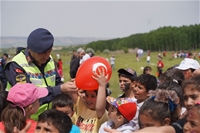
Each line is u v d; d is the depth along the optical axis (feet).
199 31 414.82
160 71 74.33
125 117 13.28
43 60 15.79
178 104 11.37
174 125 9.98
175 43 423.23
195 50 411.34
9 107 12.11
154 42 438.40
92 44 527.40
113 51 501.15
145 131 8.64
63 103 14.24
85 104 15.31
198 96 12.15
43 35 15.01
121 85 18.48
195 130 9.09
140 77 16.35
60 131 10.55
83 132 14.39
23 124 11.99
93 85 14.02
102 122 14.21
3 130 11.85
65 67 127.44
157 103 10.59
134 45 483.10
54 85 16.78
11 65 15.34
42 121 10.66
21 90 12.29
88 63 14.28
